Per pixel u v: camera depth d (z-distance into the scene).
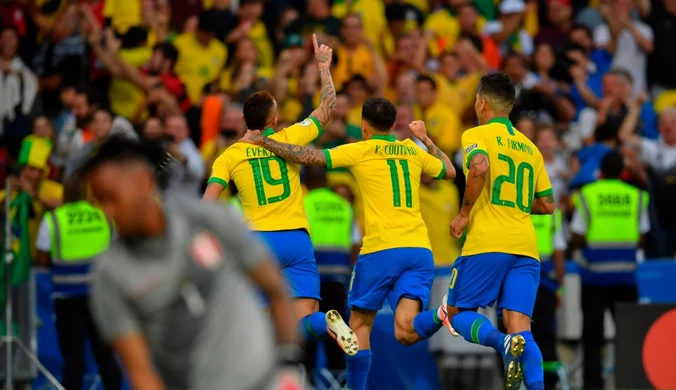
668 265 38.56
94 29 44.44
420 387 36.78
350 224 35.88
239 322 13.52
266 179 26.19
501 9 50.16
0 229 33.38
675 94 49.06
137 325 13.40
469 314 24.52
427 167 26.73
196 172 38.22
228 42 45.50
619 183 36.41
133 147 13.32
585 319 36.41
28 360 34.84
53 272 34.28
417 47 45.84
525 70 46.47
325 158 25.86
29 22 47.03
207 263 13.32
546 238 35.41
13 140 43.25
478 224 24.53
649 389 35.19
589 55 49.84
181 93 44.34
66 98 43.09
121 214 13.13
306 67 42.84
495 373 37.75
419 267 26.28
